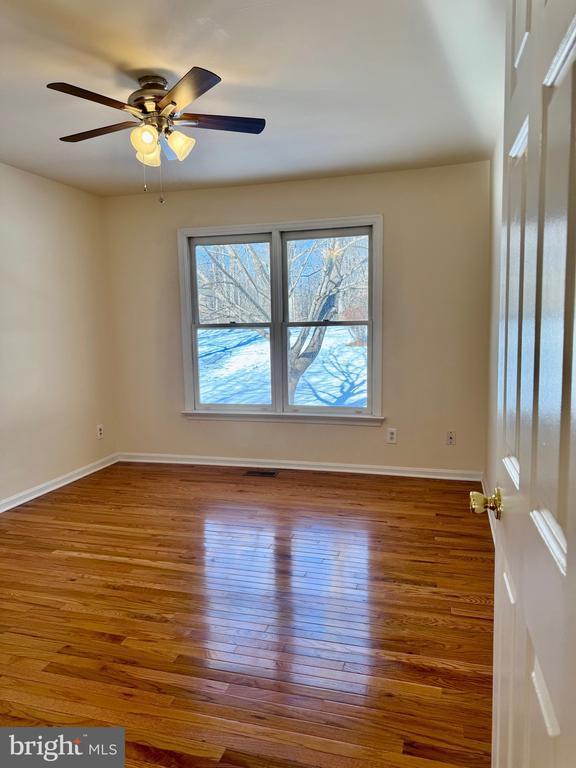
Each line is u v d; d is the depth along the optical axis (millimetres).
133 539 3107
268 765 1517
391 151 3521
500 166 2896
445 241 3965
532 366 796
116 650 2055
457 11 1932
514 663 947
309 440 4457
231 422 4613
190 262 4586
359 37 2111
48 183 4039
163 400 4758
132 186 4285
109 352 4785
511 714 973
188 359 4641
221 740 1606
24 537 3162
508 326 1067
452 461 4152
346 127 3074
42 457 3998
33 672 1928
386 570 2672
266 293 4445
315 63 2322
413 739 1600
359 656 1994
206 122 2404
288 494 3850
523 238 891
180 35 2080
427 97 2676
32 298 3887
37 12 1908
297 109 2812
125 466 4707
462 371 4047
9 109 2732
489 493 3416
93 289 4566
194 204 4465
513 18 1033
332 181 4137
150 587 2543
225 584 2559
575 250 570
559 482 628
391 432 4250
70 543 3066
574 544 560
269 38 2111
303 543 3008
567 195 597
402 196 4008
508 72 1094
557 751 617
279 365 4465
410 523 3270
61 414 4195
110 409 4789
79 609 2355
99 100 2203
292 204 4242
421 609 2311
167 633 2162
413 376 4148
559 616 620
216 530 3217
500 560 1170
